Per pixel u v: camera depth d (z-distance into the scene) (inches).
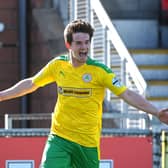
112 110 1048.8
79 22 580.1
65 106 594.2
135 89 986.7
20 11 1283.2
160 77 1218.0
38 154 758.5
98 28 1073.5
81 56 580.1
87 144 598.2
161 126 914.1
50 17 1208.2
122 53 1003.9
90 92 589.6
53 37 1200.8
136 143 758.5
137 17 1339.8
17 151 757.3
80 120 593.9
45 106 1240.8
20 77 1285.7
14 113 1277.1
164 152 757.9
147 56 1244.5
